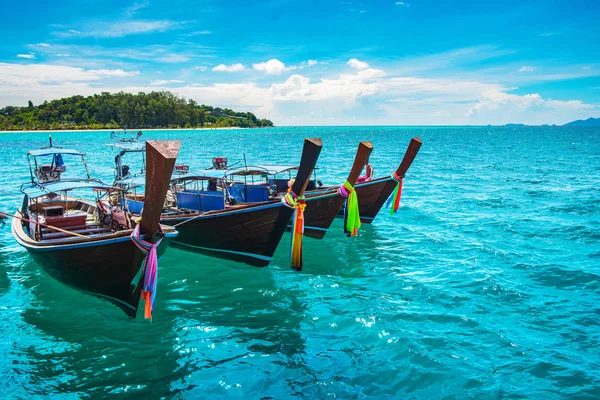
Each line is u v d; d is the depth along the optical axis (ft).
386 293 37.58
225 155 183.32
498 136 456.04
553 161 154.40
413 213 67.36
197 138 380.17
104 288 33.17
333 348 29.01
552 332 30.53
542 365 26.66
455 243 51.37
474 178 107.34
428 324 31.91
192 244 47.62
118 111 565.53
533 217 62.90
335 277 41.60
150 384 25.44
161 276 42.57
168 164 26.08
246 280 41.24
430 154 194.39
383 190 59.21
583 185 93.50
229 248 45.50
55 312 34.81
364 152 45.44
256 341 29.96
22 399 24.08
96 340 30.35
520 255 46.06
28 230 44.32
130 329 31.91
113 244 30.48
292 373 26.35
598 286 37.70
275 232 42.65
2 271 43.55
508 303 35.09
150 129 595.06
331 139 377.91
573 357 27.45
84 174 120.67
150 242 29.50
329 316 33.42
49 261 33.40
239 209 42.52
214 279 41.57
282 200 41.11
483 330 30.91
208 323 32.58
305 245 52.31
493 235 54.24
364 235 55.93
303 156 39.37
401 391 24.64
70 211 51.39
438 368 26.55
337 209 51.34
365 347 29.09
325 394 24.43
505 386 24.77
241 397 24.27
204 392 24.72
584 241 50.70
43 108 604.08
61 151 56.03
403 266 44.16
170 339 30.37
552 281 39.19
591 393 23.99
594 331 30.50
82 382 25.67
